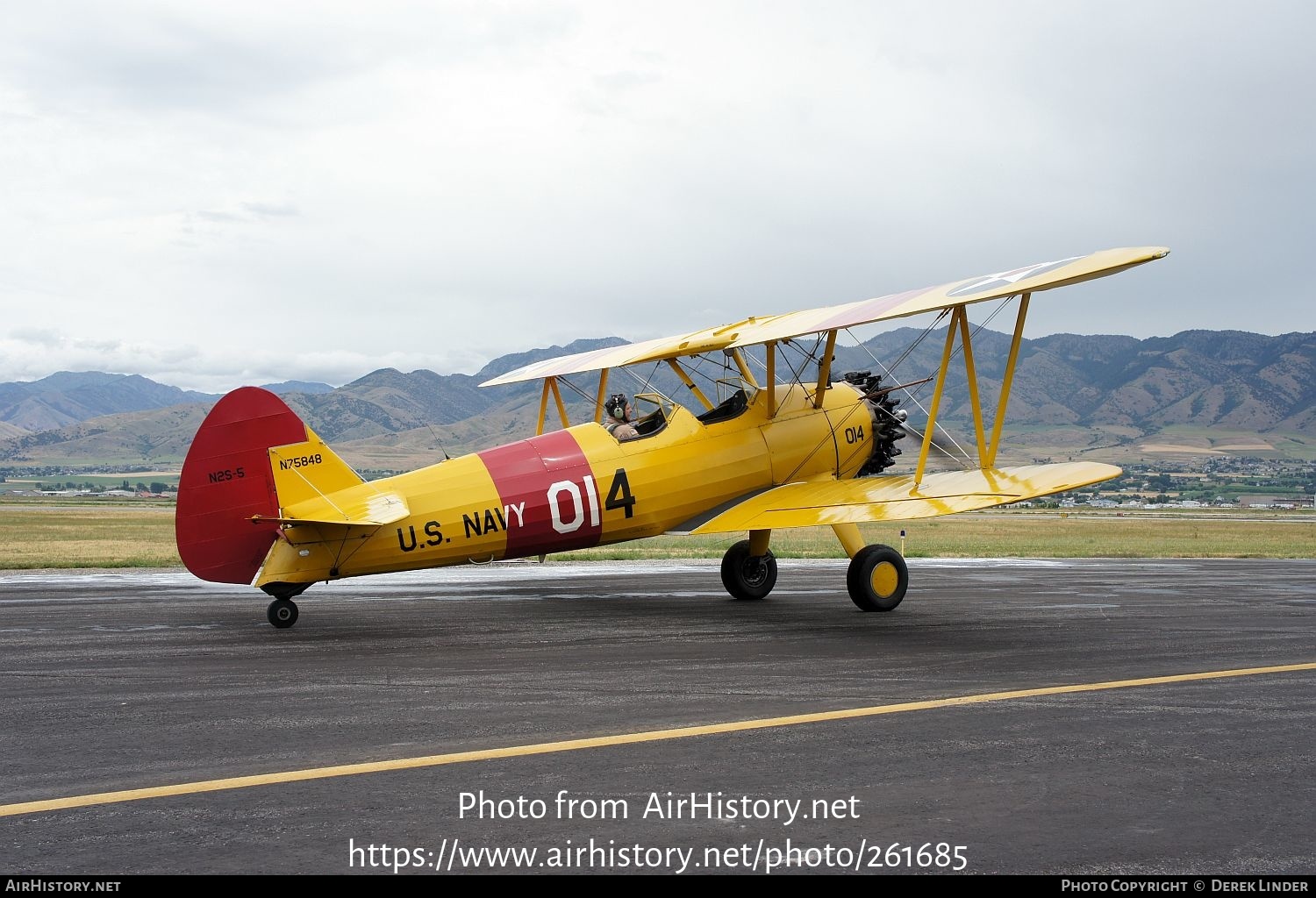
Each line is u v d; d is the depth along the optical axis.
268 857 4.51
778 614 12.66
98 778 5.55
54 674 8.41
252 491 10.88
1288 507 111.75
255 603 13.21
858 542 13.05
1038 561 22.50
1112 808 5.16
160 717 6.92
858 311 11.96
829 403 14.39
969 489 11.87
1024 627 11.59
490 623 11.67
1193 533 40.69
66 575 17.19
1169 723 6.89
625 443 12.63
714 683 8.16
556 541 12.12
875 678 8.43
